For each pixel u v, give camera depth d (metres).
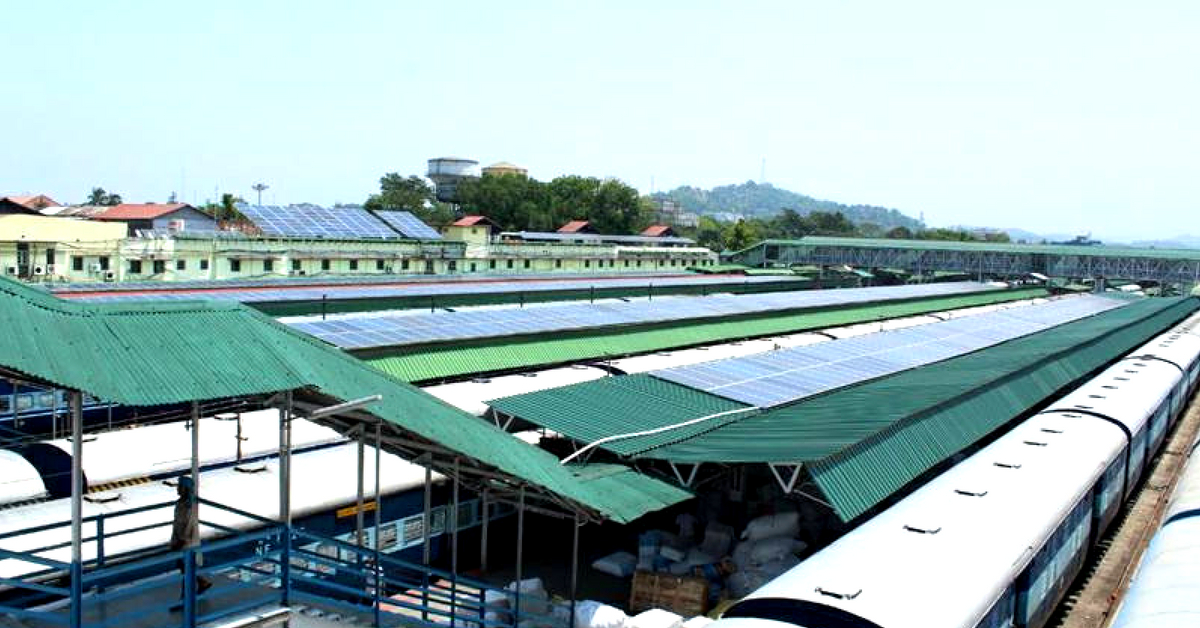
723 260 128.12
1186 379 44.84
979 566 15.10
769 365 34.81
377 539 13.96
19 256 57.31
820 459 20.12
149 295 42.75
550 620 17.14
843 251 114.81
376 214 86.81
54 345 9.08
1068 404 30.38
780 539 22.55
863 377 35.12
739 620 12.98
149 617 11.05
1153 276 97.06
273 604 11.59
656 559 22.92
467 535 23.72
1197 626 12.67
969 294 89.69
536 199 138.00
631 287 64.56
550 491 14.36
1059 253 101.69
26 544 15.41
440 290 54.34
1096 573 25.27
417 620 14.05
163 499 18.48
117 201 129.38
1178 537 17.08
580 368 36.34
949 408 28.23
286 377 10.82
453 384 31.45
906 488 26.39
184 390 9.64
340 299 44.06
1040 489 20.02
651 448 22.80
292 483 20.30
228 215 98.38
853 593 13.08
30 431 27.70
